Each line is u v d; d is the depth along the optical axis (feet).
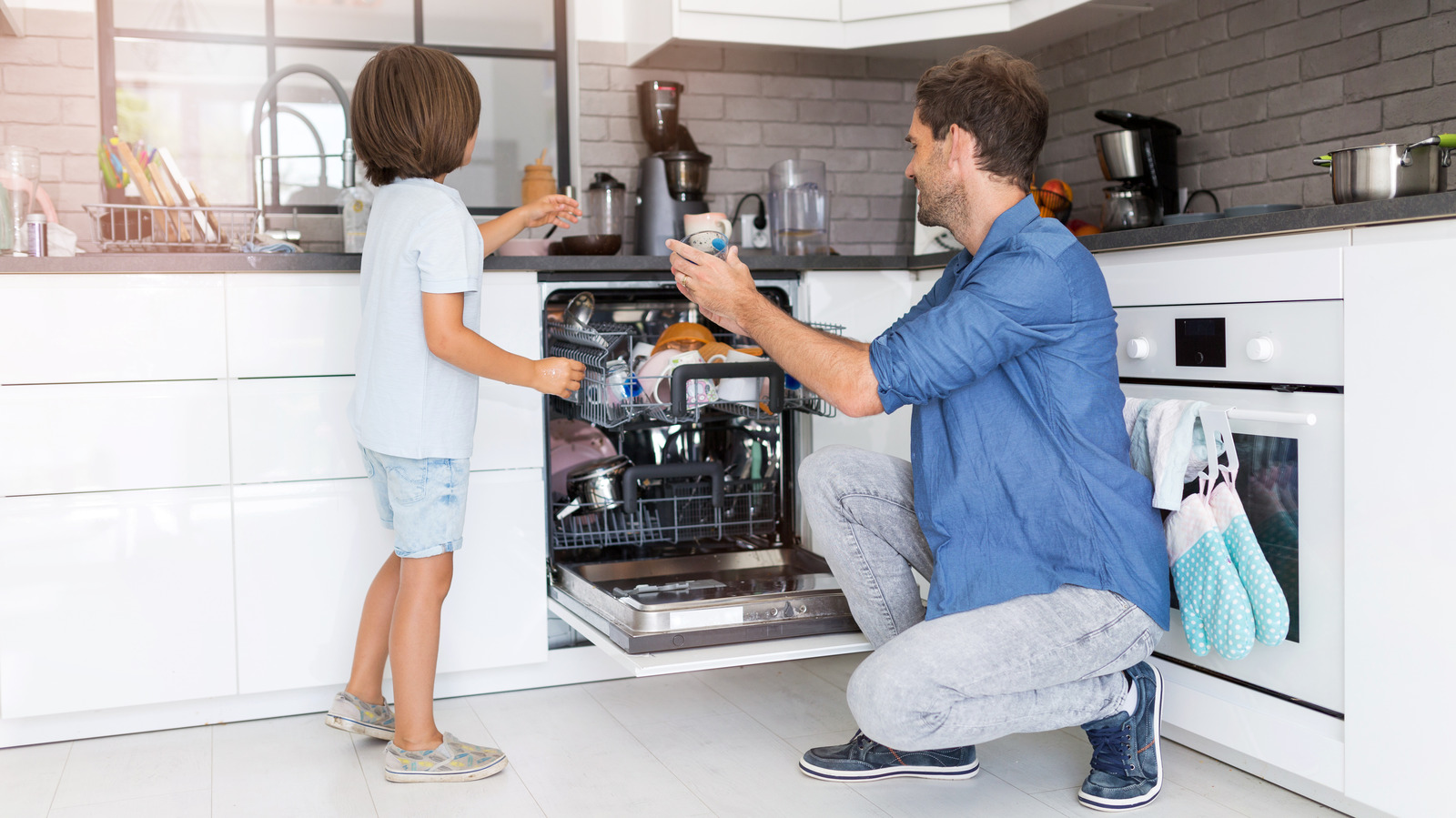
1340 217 4.97
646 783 5.77
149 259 6.25
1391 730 4.84
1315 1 7.30
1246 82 7.81
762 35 8.54
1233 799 5.52
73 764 6.09
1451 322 4.53
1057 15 8.33
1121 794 5.38
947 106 5.17
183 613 6.45
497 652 7.06
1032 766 6.02
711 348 7.19
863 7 8.64
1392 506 4.79
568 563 7.42
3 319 6.05
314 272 6.58
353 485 6.70
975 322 4.83
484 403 6.92
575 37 9.28
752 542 8.25
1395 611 4.81
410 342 5.75
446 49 9.16
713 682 7.55
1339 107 7.18
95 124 8.20
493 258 6.83
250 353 6.48
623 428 7.89
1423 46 6.66
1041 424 5.06
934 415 5.32
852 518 5.77
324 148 8.83
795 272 7.93
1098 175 9.15
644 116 9.04
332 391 6.64
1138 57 8.70
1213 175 8.10
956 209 5.34
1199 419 5.39
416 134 5.82
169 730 6.66
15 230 6.77
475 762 5.84
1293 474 5.26
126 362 6.27
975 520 5.15
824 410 7.91
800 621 5.90
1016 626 4.92
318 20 8.80
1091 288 5.08
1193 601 5.27
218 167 8.59
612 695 7.25
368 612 6.36
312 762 6.11
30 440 6.13
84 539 6.25
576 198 9.17
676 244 5.51
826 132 10.06
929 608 5.21
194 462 6.42
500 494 6.99
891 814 5.38
